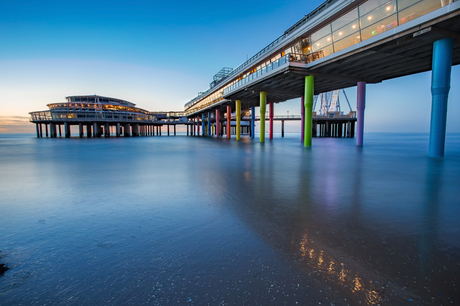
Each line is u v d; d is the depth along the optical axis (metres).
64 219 3.63
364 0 14.00
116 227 3.29
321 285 1.99
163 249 2.63
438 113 12.56
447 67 11.98
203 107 57.06
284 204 4.36
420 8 11.50
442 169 8.72
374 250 2.60
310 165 9.94
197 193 5.22
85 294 1.90
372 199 4.70
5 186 6.02
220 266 2.28
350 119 57.81
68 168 9.24
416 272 2.17
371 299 1.81
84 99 59.62
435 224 3.37
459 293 1.88
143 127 75.06
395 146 23.67
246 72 32.03
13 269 2.26
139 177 7.23
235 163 10.65
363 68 18.11
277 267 2.26
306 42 19.19
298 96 32.72
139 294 1.89
